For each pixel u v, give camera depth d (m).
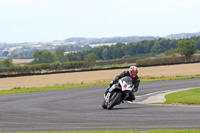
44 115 39.44
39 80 168.38
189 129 27.06
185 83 94.12
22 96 72.50
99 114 38.69
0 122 34.44
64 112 42.09
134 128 28.42
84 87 95.44
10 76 195.38
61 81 156.00
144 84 95.81
